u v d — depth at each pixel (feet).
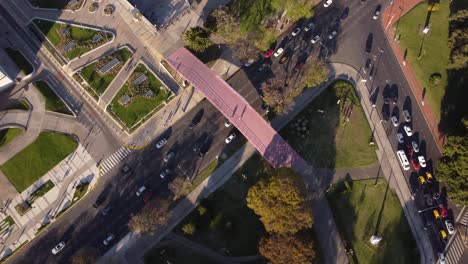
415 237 390.63
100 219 402.52
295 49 470.80
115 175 418.92
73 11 486.79
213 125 436.76
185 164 422.00
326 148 424.46
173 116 442.50
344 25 483.92
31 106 444.96
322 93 448.65
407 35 477.77
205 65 441.27
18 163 421.59
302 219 348.18
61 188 413.39
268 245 349.82
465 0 487.20
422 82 454.81
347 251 384.68
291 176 363.76
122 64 460.55
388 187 409.69
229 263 382.42
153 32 472.03
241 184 410.93
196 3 488.02
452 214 398.62
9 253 389.19
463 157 367.04
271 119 436.76
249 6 485.56
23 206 403.34
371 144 426.10
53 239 395.55
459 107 440.86
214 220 396.78
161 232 394.93
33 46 472.44
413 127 435.12
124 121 438.81
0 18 483.92
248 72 459.73
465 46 426.51
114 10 485.56
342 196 405.39
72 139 432.66
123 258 387.75
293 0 454.40
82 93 453.17
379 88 453.17
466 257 385.09
